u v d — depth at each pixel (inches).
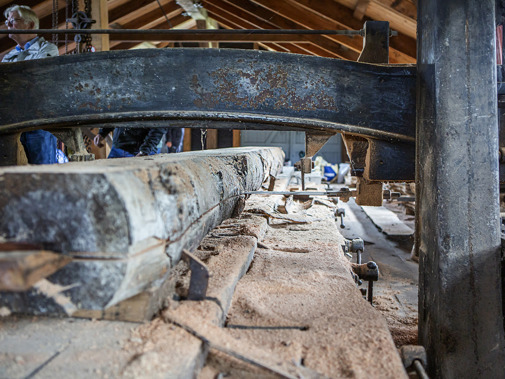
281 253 109.8
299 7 346.3
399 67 96.1
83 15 181.8
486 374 77.4
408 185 333.4
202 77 98.2
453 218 77.6
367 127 97.3
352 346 60.6
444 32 77.1
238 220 137.2
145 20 439.8
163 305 63.4
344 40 341.7
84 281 49.5
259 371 54.6
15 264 39.6
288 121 97.7
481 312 77.7
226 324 67.2
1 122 101.7
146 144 211.0
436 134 78.6
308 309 73.9
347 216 320.8
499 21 96.6
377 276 107.9
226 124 105.4
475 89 77.2
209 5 473.4
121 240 48.5
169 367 48.7
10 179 48.5
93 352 51.9
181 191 66.1
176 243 62.3
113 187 47.7
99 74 99.3
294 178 390.3
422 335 86.2
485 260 77.8
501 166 94.4
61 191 48.1
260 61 97.1
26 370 48.0
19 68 100.2
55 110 101.0
